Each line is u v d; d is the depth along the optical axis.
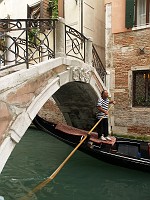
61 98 8.59
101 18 10.66
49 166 6.82
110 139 7.08
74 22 9.62
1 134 4.02
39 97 4.87
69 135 7.04
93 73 7.48
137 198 5.00
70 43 9.56
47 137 10.42
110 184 5.66
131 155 6.50
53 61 5.42
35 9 11.32
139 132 8.41
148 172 5.99
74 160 7.36
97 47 10.41
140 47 8.30
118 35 8.78
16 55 4.73
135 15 8.47
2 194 5.06
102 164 6.96
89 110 8.63
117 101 8.84
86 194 5.16
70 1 9.76
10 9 13.00
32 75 4.70
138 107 8.45
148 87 8.33
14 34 11.53
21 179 5.89
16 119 4.31
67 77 6.00
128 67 8.59
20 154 7.97
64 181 5.81
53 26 5.78
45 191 5.26
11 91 4.20
